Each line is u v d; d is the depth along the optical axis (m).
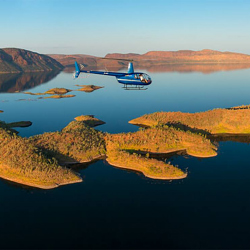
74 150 113.12
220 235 69.81
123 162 107.94
